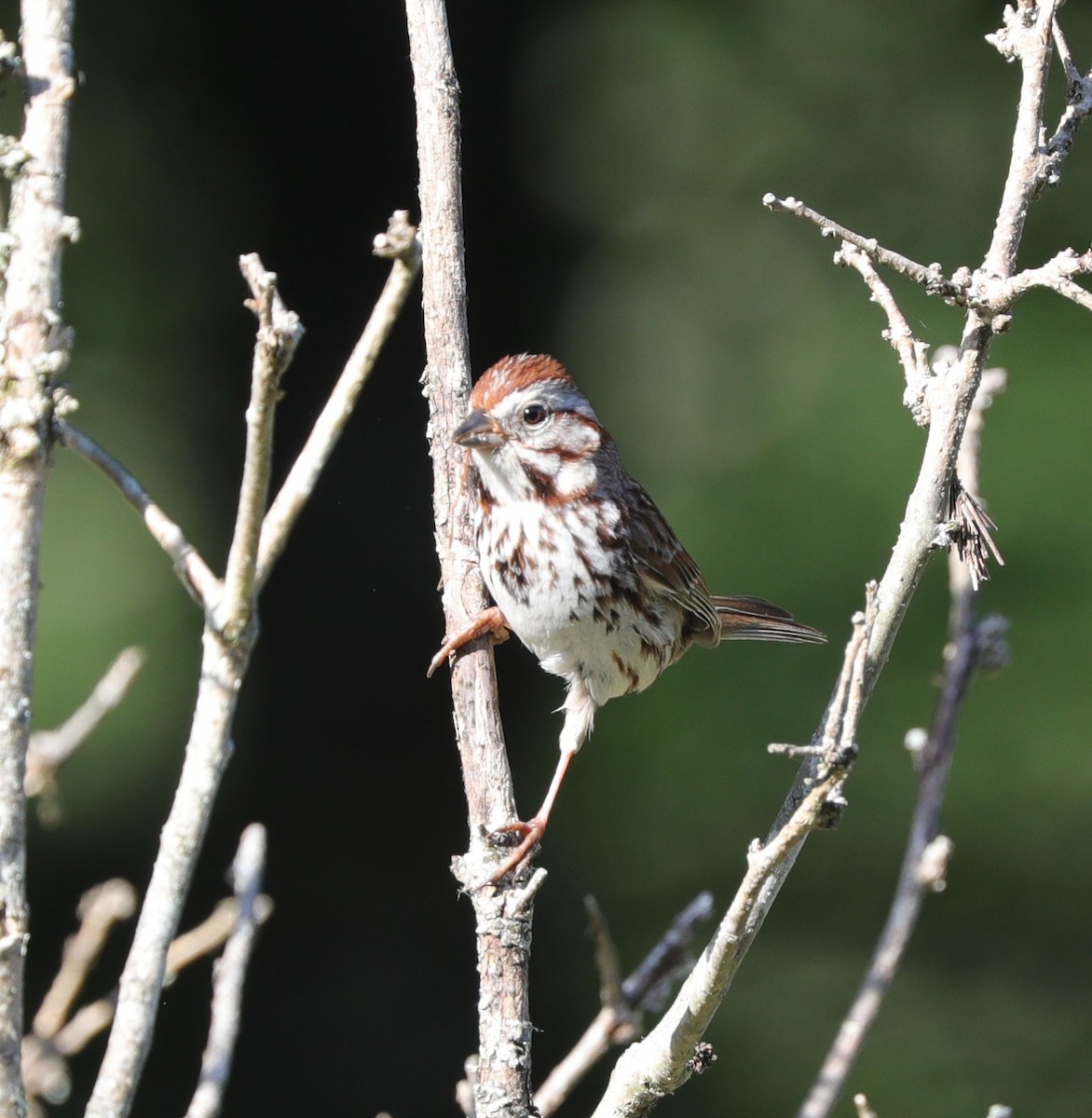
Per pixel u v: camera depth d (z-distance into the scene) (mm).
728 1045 13266
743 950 3973
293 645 12820
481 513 6504
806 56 16062
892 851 14000
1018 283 4020
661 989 5195
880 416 14562
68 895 12438
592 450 6688
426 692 12914
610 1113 4301
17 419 3457
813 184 15711
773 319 15430
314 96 13578
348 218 13461
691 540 14195
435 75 5184
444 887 12945
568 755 6777
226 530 13438
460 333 5316
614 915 13445
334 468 12781
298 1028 12664
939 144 15641
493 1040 4543
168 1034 12508
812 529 14133
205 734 3531
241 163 13625
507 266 14680
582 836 13734
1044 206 15023
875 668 4199
